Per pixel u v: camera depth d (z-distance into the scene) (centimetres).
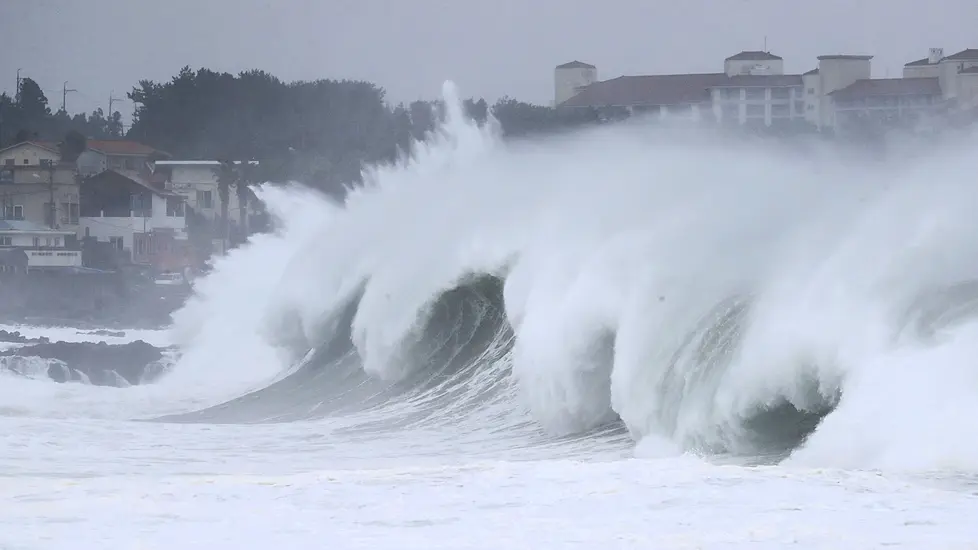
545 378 8469
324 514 4372
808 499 4394
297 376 11981
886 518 4091
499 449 7788
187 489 4869
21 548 3900
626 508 4353
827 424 5628
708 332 7212
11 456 7038
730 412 6638
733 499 4431
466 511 4388
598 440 7850
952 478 4709
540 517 4259
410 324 10831
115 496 4753
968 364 5450
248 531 4116
